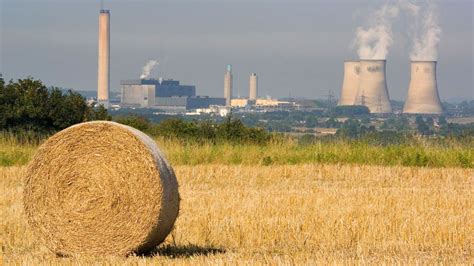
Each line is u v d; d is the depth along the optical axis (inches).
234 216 914.1
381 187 1263.5
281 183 1318.9
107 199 745.0
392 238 796.6
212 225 846.5
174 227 805.2
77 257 724.7
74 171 754.2
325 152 1609.3
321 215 922.1
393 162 1568.7
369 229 820.0
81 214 748.0
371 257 709.9
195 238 804.6
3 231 823.1
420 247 761.6
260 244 781.3
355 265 653.9
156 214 737.6
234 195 1123.3
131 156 744.3
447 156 1563.7
